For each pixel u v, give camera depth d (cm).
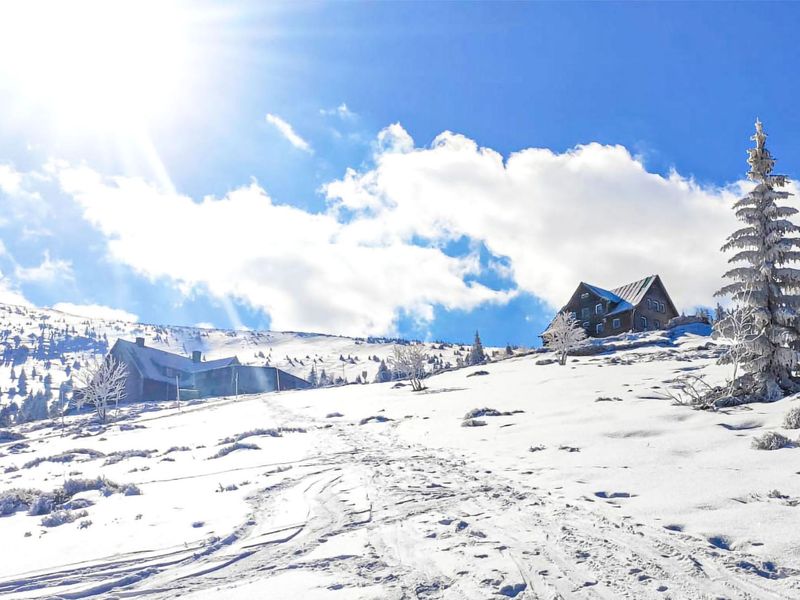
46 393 16462
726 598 513
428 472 1270
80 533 858
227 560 692
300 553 707
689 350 4459
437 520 827
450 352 19712
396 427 2381
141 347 10162
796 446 1177
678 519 763
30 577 655
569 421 1867
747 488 892
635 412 1891
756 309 2086
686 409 1852
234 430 2964
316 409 3909
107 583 623
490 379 4341
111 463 1908
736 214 2216
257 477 1331
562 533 728
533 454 1398
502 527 773
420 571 612
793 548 620
